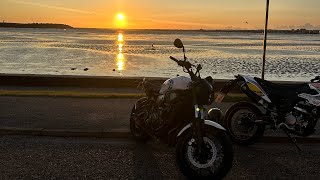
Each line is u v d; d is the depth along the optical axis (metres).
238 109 6.77
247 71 33.66
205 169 5.18
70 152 6.19
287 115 6.38
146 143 6.78
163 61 43.38
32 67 35.38
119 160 5.87
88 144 6.65
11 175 5.16
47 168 5.46
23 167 5.47
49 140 6.84
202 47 87.25
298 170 5.60
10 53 53.31
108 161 5.81
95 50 65.50
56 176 5.17
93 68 34.84
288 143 7.06
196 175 5.12
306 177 5.33
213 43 121.50
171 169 5.54
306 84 6.58
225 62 43.84
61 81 12.67
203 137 5.11
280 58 51.00
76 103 9.76
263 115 6.59
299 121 6.36
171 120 5.50
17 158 5.84
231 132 6.83
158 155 6.15
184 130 5.18
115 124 7.68
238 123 6.69
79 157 5.96
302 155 6.32
